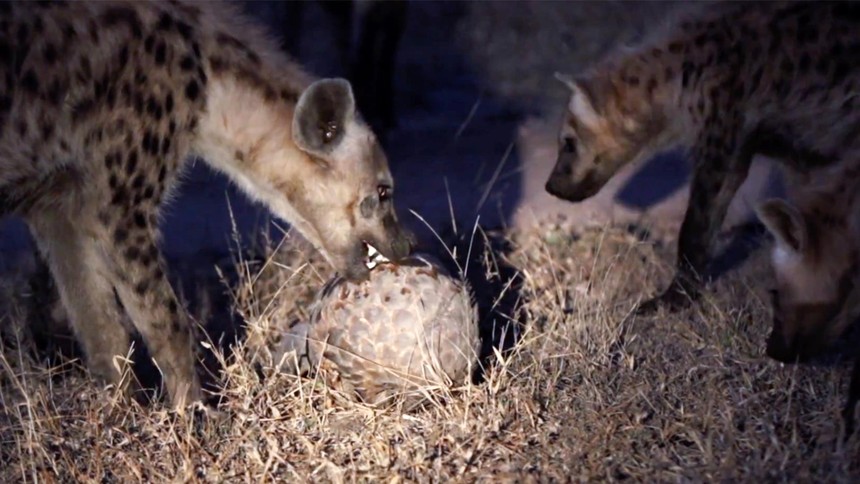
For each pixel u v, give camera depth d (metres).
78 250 7.59
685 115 9.91
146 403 7.79
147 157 7.32
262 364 8.13
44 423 7.25
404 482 6.73
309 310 8.15
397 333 7.36
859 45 9.33
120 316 8.07
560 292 9.31
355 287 7.57
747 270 9.93
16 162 7.05
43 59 7.01
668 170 12.74
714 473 6.64
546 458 6.94
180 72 7.35
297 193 7.76
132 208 7.33
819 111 9.34
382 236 7.75
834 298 7.05
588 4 17.05
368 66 13.10
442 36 17.08
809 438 7.21
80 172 7.25
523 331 8.81
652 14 16.75
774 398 7.65
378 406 7.47
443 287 7.57
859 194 7.00
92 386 7.83
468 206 11.60
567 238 10.74
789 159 9.66
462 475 6.77
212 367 8.30
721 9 9.88
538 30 16.81
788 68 9.48
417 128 14.15
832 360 8.17
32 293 8.88
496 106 15.20
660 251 10.59
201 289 9.57
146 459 7.00
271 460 6.92
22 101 6.96
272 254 9.58
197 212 11.36
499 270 10.07
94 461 6.96
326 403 7.47
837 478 6.57
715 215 9.72
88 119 7.14
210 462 7.02
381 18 13.04
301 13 14.30
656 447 7.02
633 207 11.65
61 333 8.80
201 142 7.68
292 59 7.93
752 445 6.98
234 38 7.59
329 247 7.86
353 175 7.65
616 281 9.70
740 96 9.65
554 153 13.28
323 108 7.39
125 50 7.19
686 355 8.27
